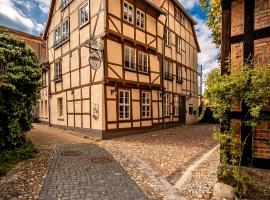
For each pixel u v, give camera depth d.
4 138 7.02
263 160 4.22
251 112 3.84
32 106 8.09
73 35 14.51
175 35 18.67
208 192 4.61
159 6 16.11
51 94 17.92
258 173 4.23
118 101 12.41
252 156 4.32
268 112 4.05
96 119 12.07
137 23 14.03
